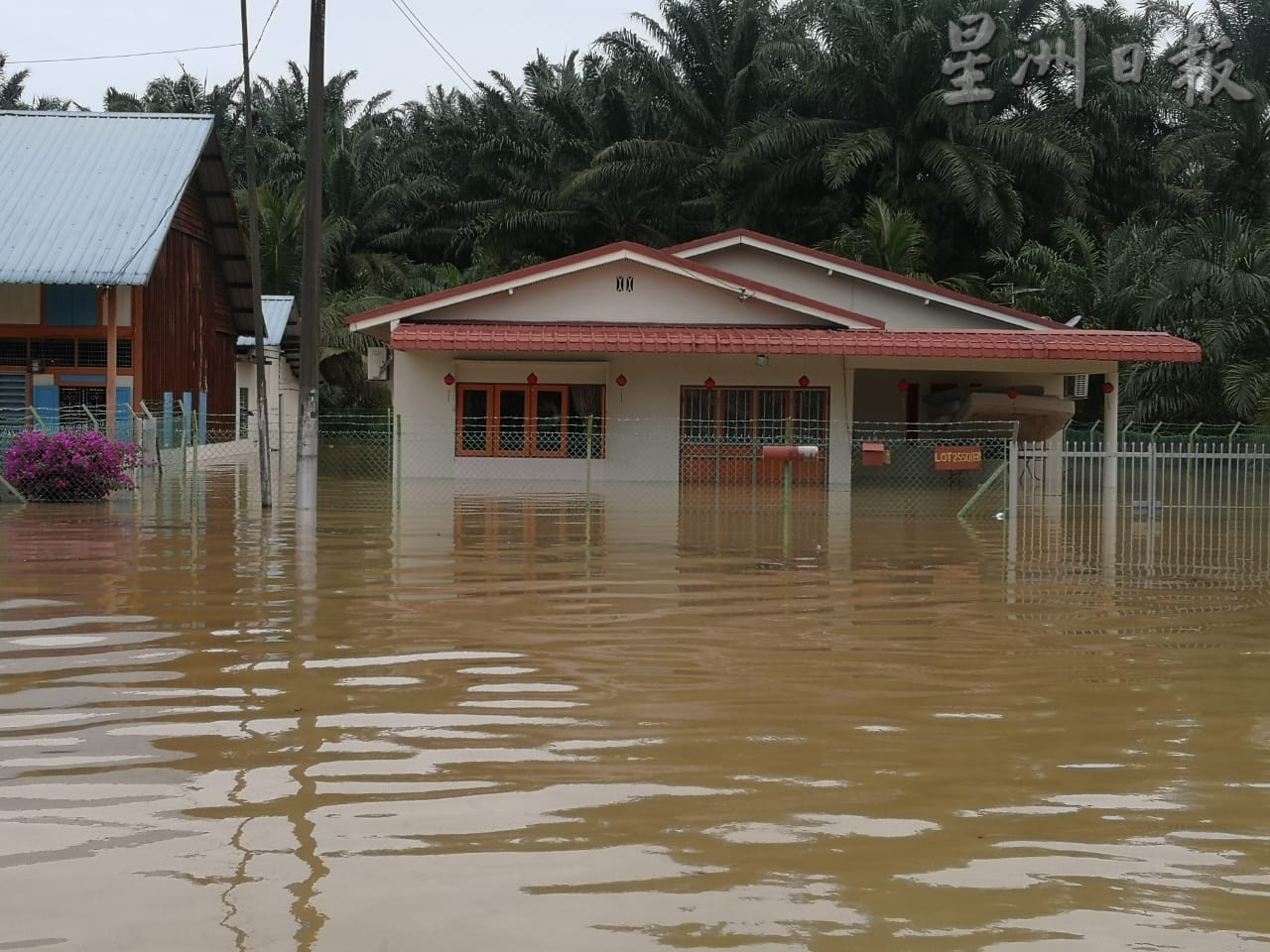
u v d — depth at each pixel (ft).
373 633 29.48
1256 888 14.48
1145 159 168.25
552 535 51.75
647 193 182.39
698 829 16.19
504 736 20.54
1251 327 118.93
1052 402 88.63
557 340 82.99
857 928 13.21
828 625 31.55
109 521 54.39
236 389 122.01
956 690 24.38
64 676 24.59
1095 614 33.94
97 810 16.61
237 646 27.78
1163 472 76.33
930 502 73.41
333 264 186.19
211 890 13.93
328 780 18.04
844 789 17.97
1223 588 39.09
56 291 91.97
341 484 79.51
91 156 97.14
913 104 162.91
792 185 167.63
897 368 88.48
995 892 14.23
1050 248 150.51
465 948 12.53
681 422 88.43
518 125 195.93
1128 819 16.85
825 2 170.09
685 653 27.68
